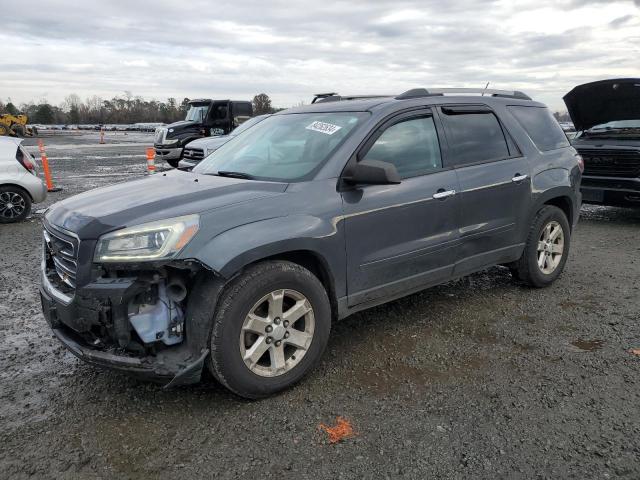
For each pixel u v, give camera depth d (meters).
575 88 8.82
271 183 3.56
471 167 4.41
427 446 2.84
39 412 3.23
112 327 2.99
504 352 3.94
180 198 3.32
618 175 8.31
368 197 3.71
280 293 3.29
